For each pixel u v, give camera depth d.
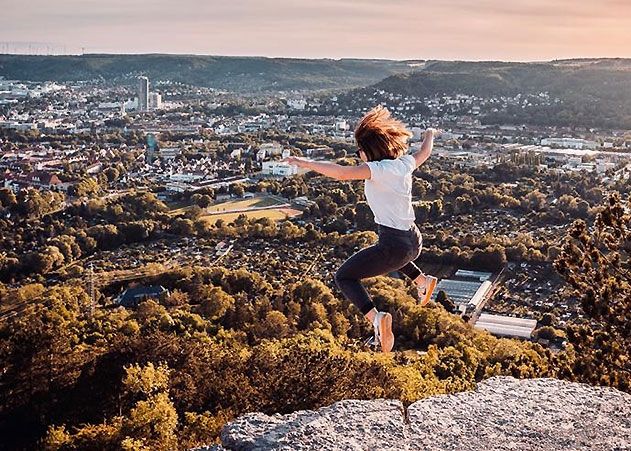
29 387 29.70
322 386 23.05
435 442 6.05
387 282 55.50
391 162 6.07
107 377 29.36
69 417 27.56
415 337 44.56
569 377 14.24
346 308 51.19
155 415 21.55
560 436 6.15
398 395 22.73
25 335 32.62
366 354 33.72
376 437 6.12
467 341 41.66
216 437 21.50
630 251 14.44
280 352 29.00
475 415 6.48
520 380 7.23
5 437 26.45
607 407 6.64
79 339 42.38
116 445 21.48
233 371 27.02
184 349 30.67
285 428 6.27
